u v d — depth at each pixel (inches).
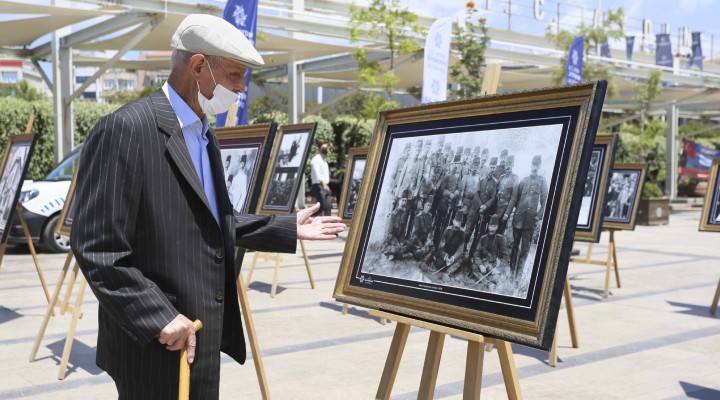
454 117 116.6
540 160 99.9
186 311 91.0
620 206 359.6
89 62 828.0
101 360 96.3
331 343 236.1
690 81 993.5
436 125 119.5
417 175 119.5
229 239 97.2
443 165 115.3
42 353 220.4
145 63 829.8
